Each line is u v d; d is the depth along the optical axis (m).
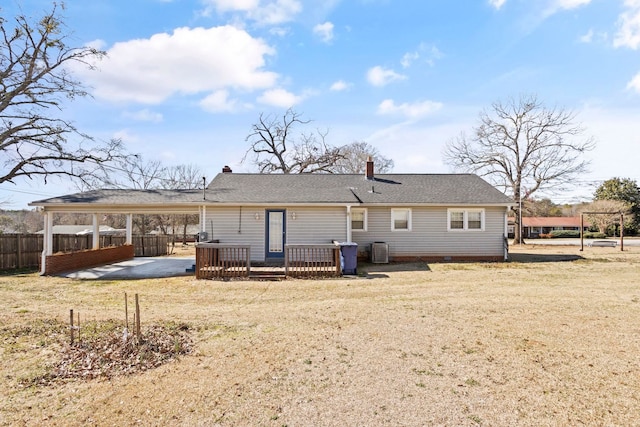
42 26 17.03
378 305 8.35
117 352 5.26
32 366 4.83
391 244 16.69
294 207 15.10
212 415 3.59
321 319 7.18
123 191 16.23
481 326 6.59
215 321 7.06
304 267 13.23
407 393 4.04
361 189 17.73
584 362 4.89
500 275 12.80
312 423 3.44
